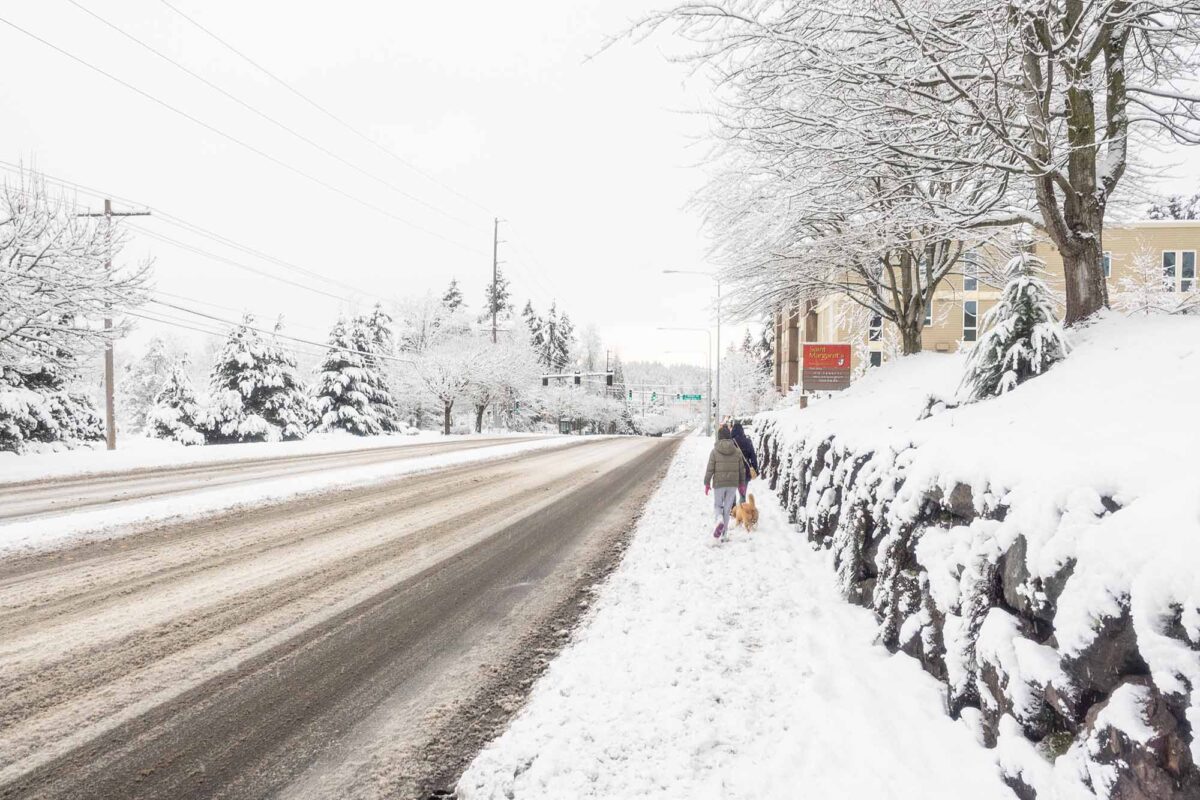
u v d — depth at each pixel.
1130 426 2.88
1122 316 5.30
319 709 3.24
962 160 6.09
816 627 4.21
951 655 2.90
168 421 34.84
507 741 2.89
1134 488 2.10
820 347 12.38
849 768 2.59
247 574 5.72
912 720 2.90
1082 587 2.02
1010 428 3.68
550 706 3.23
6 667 3.68
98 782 2.59
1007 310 5.34
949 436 3.90
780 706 3.20
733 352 58.97
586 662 3.78
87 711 3.18
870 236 8.37
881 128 6.62
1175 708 1.59
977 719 2.65
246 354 36.22
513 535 7.61
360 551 6.68
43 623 4.40
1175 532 1.77
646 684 3.46
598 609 4.81
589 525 8.30
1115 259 28.70
